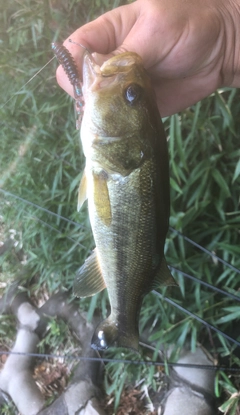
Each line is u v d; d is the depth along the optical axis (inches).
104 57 12.2
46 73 27.9
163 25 13.0
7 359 28.3
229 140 21.2
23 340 28.7
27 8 28.2
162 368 24.0
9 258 34.6
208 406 21.3
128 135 11.3
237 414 20.5
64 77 13.3
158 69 14.5
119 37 13.3
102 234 12.4
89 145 11.6
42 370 27.6
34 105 28.0
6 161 33.5
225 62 15.7
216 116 20.5
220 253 23.1
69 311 28.5
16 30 30.1
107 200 11.9
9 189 32.9
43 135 29.8
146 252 12.6
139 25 12.9
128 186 11.8
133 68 11.2
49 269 29.1
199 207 21.8
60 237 29.1
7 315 30.8
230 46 15.1
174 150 21.9
